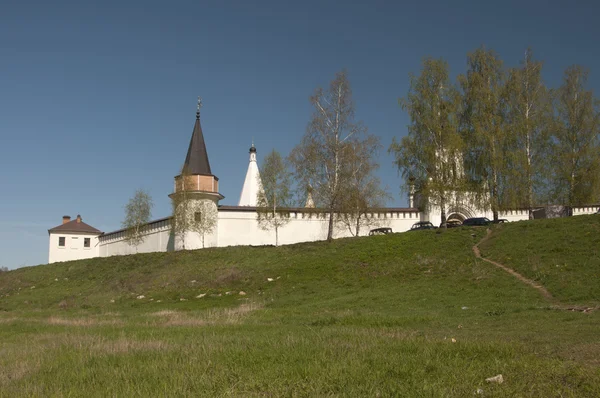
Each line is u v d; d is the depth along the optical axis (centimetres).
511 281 2592
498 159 4750
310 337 1368
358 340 1279
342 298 2708
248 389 862
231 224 5162
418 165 4944
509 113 4925
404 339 1273
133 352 1221
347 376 894
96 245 6962
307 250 4084
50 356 1249
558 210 5166
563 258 2778
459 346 1133
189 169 5088
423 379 866
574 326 1487
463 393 794
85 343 1418
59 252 7431
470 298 2380
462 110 4994
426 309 2200
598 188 5094
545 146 4928
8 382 996
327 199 4562
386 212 5381
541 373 884
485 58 5000
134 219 5828
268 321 1980
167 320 2130
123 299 3459
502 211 5316
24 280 4988
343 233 5303
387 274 3155
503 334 1397
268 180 5303
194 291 3397
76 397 855
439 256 3344
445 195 4897
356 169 4634
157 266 4328
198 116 5434
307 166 4528
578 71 5312
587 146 5166
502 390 798
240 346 1243
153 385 899
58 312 3044
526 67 4978
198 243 5012
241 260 4084
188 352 1177
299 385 863
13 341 1681
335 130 4550
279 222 5194
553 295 2261
